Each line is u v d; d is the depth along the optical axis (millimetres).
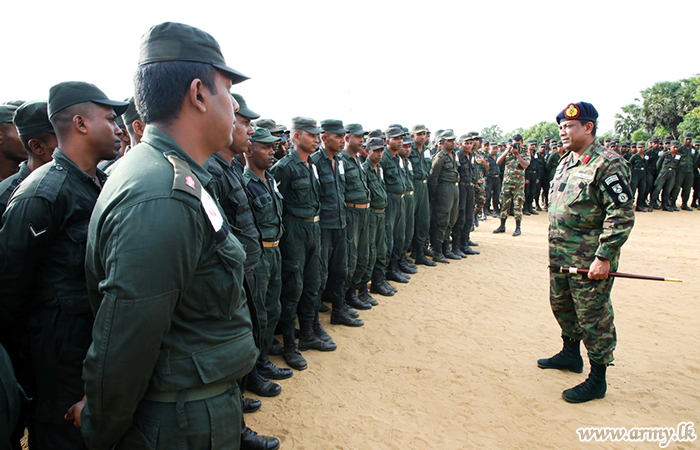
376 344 4418
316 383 3656
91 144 1875
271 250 3465
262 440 2758
